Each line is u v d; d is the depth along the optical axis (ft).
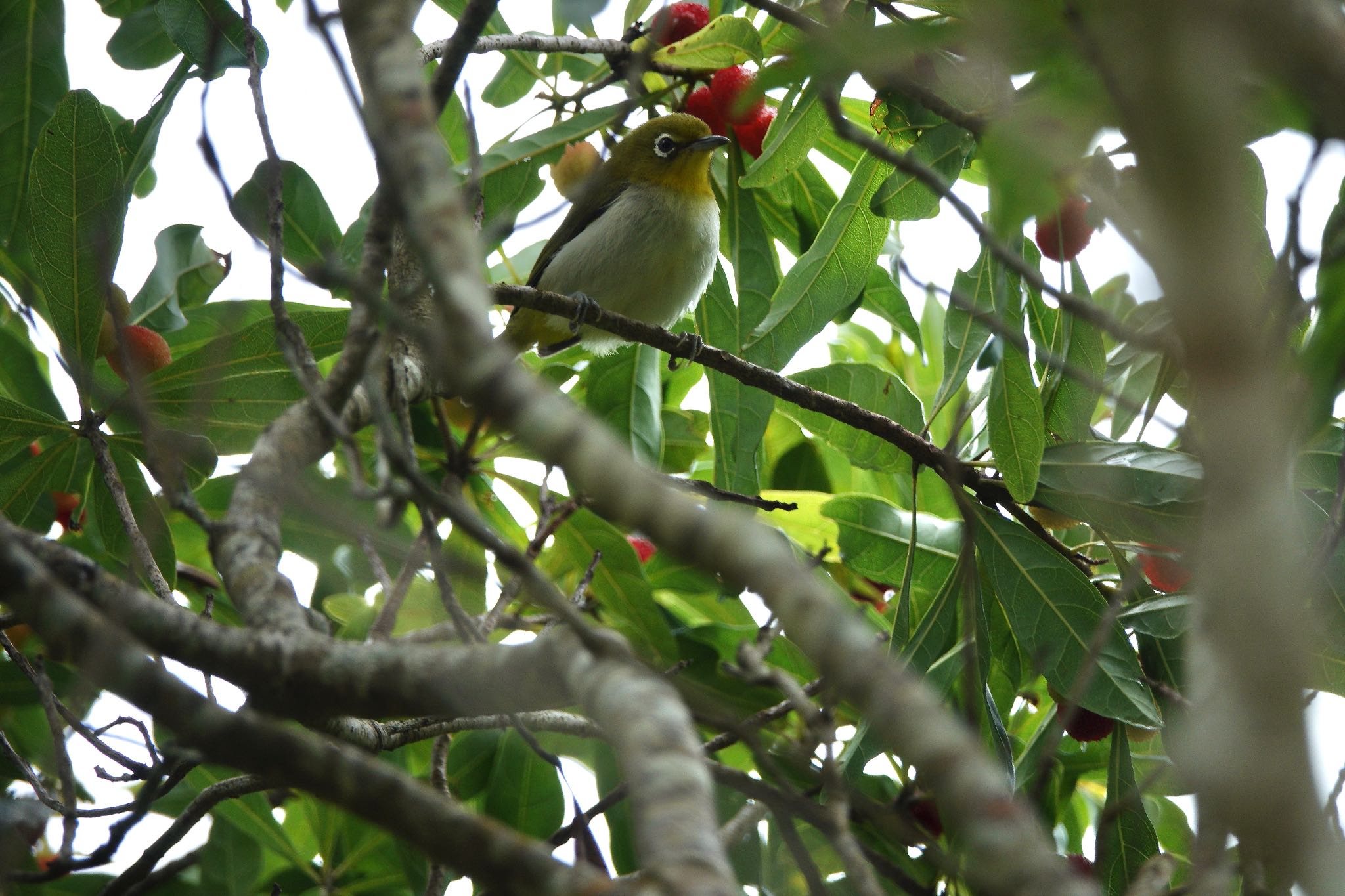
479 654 12.15
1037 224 26.45
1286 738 9.41
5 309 31.83
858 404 31.83
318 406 13.66
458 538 29.45
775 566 10.00
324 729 18.15
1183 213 8.98
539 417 10.72
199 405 18.34
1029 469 26.61
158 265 30.04
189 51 25.52
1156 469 26.96
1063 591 27.43
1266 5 8.96
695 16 33.06
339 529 15.47
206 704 11.07
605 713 10.59
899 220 28.09
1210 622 9.75
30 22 29.84
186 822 21.27
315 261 29.84
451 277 11.50
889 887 26.30
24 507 26.91
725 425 31.60
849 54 13.01
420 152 12.53
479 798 30.30
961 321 28.09
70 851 18.35
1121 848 26.25
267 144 18.40
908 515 31.17
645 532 10.33
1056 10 11.93
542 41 29.37
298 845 31.99
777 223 36.55
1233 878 19.43
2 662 29.84
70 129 23.73
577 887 9.86
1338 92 9.11
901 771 24.40
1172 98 8.83
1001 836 8.91
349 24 14.20
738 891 9.13
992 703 27.20
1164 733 27.27
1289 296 13.69
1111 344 30.89
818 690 21.47
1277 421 9.36
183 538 32.17
